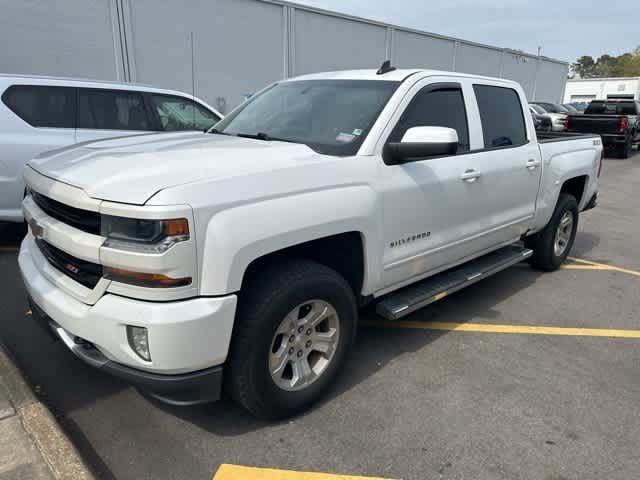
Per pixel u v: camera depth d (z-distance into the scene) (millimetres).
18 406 2615
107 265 2170
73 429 2641
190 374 2277
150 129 6395
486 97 4074
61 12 12156
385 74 3520
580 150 5344
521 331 4012
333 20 19109
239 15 15883
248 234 2271
